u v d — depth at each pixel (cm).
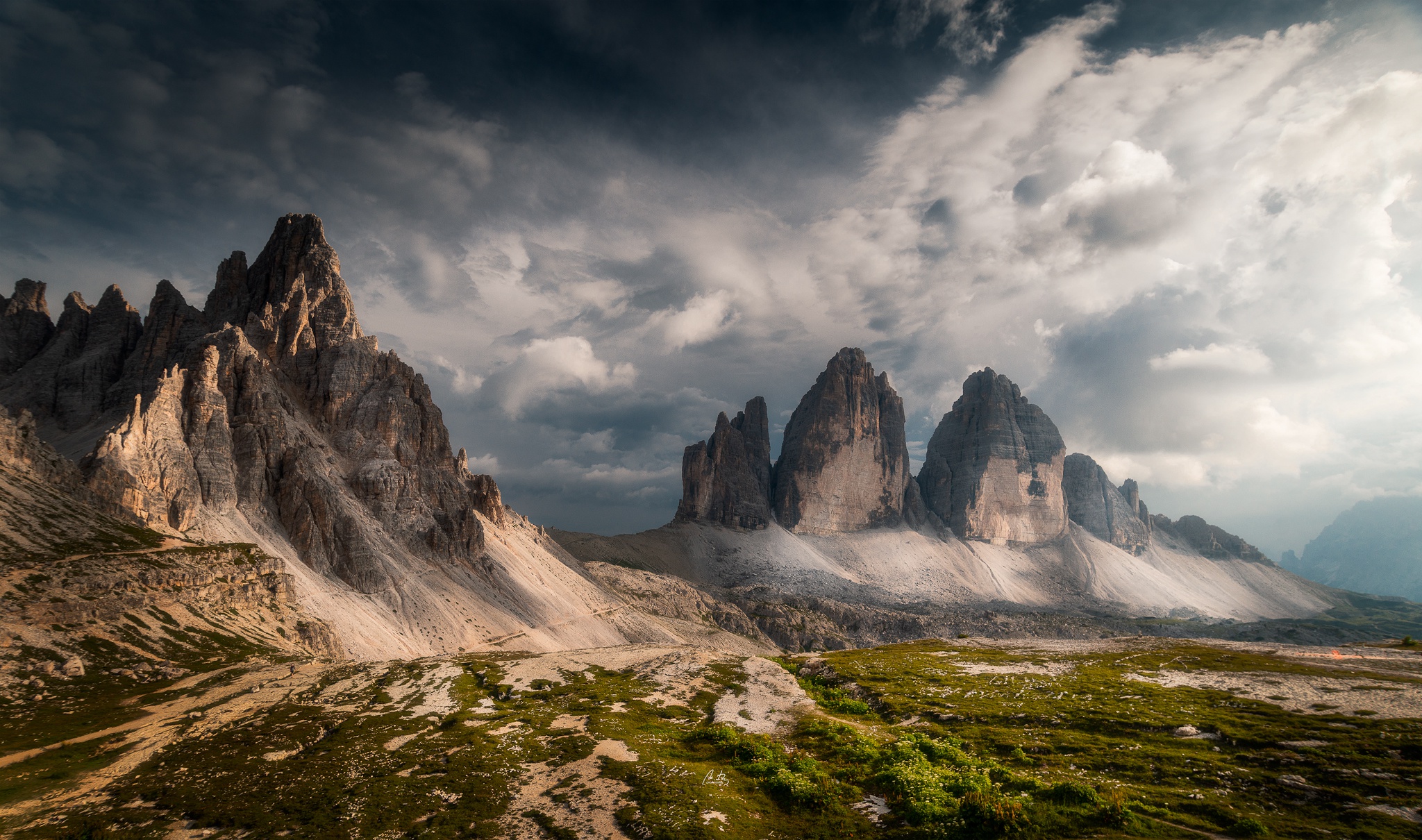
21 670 9262
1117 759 5303
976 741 6162
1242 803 4303
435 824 4303
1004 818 3725
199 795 5222
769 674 9575
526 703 8262
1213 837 3725
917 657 11262
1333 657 9300
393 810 4600
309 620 15238
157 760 6319
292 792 5116
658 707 7750
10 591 10894
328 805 4800
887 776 4697
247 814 4719
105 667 10088
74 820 4838
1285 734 5616
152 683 9825
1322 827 3891
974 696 8075
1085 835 3653
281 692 9162
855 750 5472
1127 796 4412
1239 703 6794
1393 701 6297
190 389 19750
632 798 4538
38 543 12538
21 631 10112
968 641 13975
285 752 6372
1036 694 7925
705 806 4312
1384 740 5203
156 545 14438
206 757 6262
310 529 19950
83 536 13500
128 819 4769
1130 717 6575
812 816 4203
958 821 3800
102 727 7619
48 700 8650
